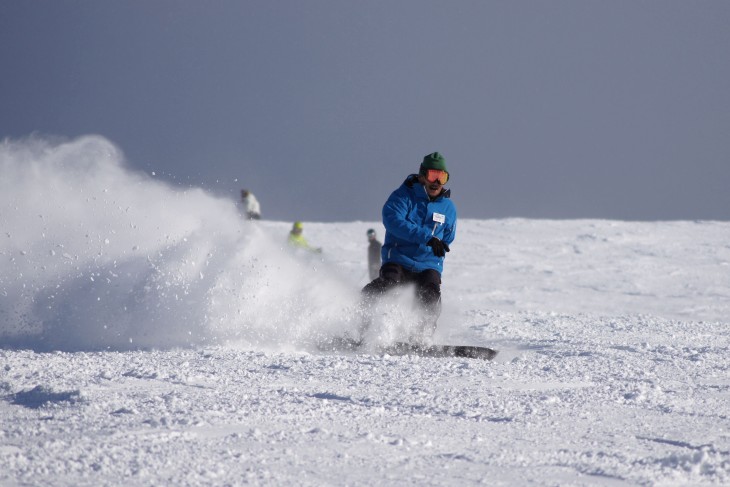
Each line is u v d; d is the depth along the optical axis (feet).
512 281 257.96
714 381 62.18
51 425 41.32
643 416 46.62
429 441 38.73
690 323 129.18
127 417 43.01
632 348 85.46
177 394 49.96
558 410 47.75
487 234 391.45
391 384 55.93
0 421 42.98
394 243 88.94
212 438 38.50
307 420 43.34
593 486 32.14
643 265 305.32
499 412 46.73
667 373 65.82
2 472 31.89
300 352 74.74
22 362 63.05
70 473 31.99
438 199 89.81
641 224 435.12
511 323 121.90
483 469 34.27
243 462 34.27
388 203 88.89
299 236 227.20
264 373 59.62
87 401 46.80
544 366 67.82
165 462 33.71
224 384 54.54
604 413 47.19
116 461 33.73
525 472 33.94
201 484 31.01
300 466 34.01
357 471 33.53
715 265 307.99
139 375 56.80
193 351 71.72
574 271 287.07
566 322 126.31
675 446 39.24
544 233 395.96
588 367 67.77
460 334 104.37
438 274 88.12
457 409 47.29
